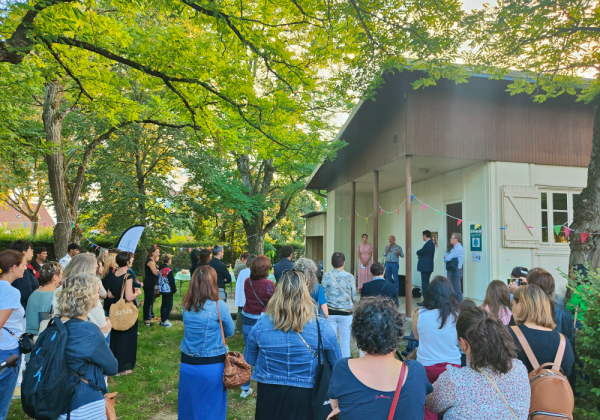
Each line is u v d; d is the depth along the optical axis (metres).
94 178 14.43
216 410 2.93
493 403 1.74
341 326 4.63
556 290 5.81
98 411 2.31
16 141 9.48
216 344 2.98
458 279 7.70
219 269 6.88
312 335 2.38
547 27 5.37
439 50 5.60
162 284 7.60
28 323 3.54
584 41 5.73
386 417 1.58
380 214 15.12
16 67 7.75
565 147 8.64
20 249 4.62
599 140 5.65
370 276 10.66
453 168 9.66
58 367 2.14
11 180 13.26
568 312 3.30
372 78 6.70
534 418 2.01
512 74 7.76
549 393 2.02
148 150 15.88
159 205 16.22
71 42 5.71
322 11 5.83
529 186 8.30
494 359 1.76
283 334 2.38
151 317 7.93
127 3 6.11
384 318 1.73
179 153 15.91
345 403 1.66
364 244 10.77
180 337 6.80
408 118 7.89
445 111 8.09
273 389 2.35
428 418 2.34
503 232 8.12
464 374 1.84
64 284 2.43
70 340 2.26
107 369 2.38
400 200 13.30
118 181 14.47
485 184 8.40
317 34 6.36
